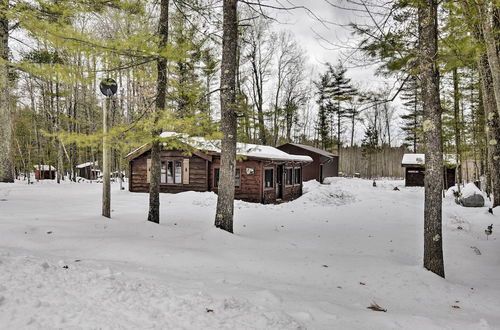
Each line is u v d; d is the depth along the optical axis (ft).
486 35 15.33
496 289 18.42
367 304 14.65
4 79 47.73
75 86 83.15
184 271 16.87
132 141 24.25
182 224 30.48
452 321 12.91
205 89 29.30
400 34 18.54
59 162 75.00
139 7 23.67
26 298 10.30
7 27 46.14
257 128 30.76
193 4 27.71
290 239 28.04
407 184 99.04
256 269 18.65
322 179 108.99
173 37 28.09
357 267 20.26
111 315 9.91
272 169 61.41
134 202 45.29
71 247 19.11
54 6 19.76
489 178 62.54
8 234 19.45
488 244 28.60
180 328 9.55
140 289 12.26
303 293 15.06
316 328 10.90
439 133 19.51
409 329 11.77
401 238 30.53
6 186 47.55
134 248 19.65
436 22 18.76
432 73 19.16
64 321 9.24
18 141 111.24
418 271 19.33
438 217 19.61
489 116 42.24
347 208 48.06
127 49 20.65
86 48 19.99
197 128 24.77
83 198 45.52
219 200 27.09
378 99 19.80
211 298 11.91
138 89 42.19
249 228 31.89
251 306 11.83
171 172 61.05
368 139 157.99
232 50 26.63
